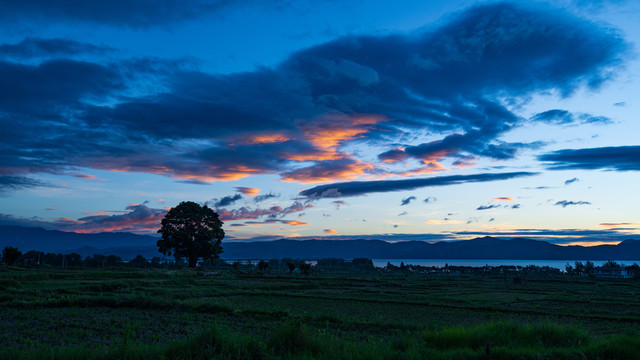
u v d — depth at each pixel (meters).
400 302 43.06
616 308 44.22
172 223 103.56
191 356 11.94
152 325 22.52
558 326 17.20
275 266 176.62
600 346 13.84
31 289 37.72
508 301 49.12
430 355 12.83
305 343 13.35
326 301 43.03
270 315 27.50
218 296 44.66
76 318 24.02
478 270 176.75
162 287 52.12
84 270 71.06
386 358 12.56
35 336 18.34
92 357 11.86
